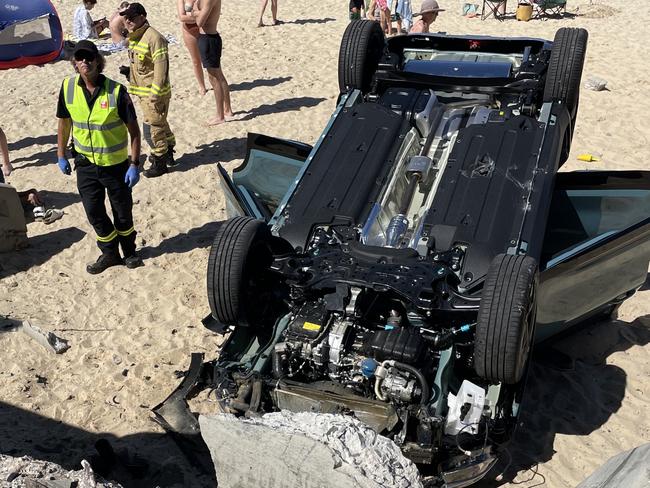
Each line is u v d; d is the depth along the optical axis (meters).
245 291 5.26
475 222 5.44
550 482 5.12
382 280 5.03
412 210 6.18
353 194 5.82
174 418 5.66
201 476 5.23
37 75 14.02
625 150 10.06
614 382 6.05
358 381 4.88
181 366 6.38
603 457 5.32
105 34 17.06
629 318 6.85
